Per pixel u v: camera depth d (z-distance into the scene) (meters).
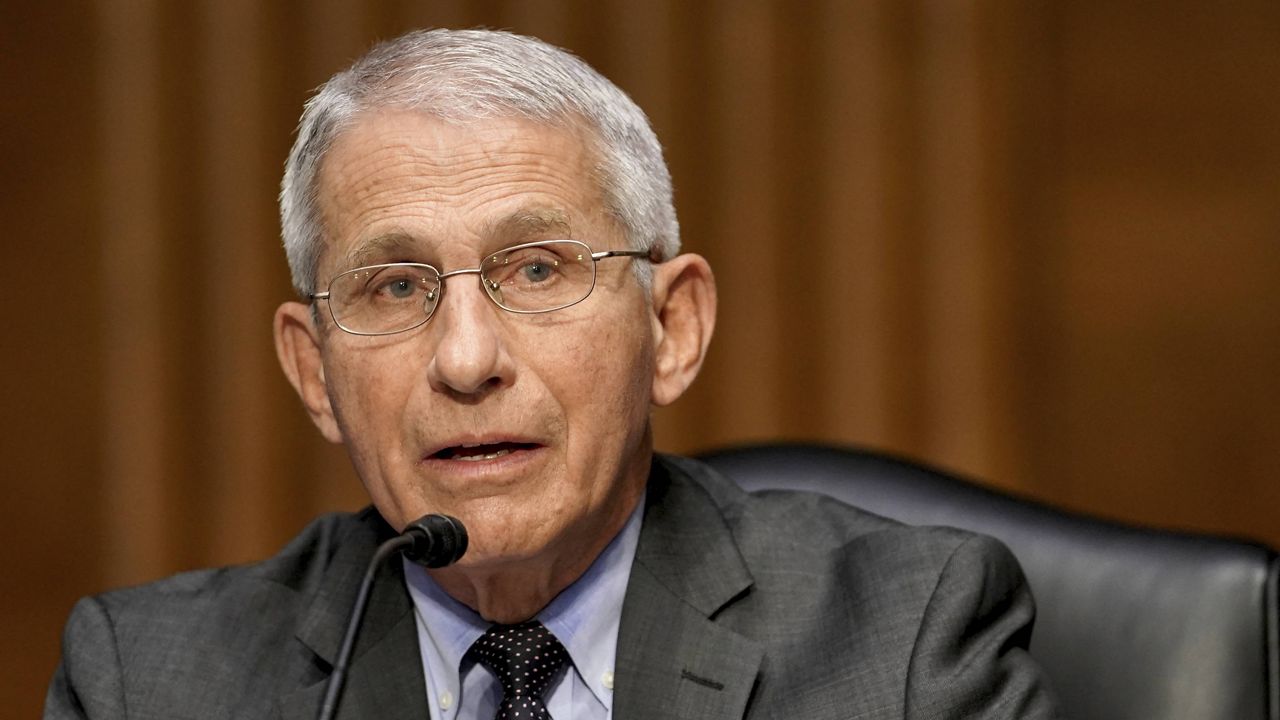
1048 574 5.74
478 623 5.08
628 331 4.78
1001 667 4.93
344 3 11.55
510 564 4.66
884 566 5.14
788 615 5.09
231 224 11.66
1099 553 5.71
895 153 11.70
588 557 5.02
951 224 11.69
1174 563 5.56
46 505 11.78
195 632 5.34
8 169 11.82
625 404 4.77
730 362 11.66
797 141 11.70
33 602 11.77
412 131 4.68
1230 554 5.50
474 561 4.59
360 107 4.80
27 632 11.77
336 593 5.34
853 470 6.31
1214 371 11.77
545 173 4.67
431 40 4.86
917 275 11.70
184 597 5.54
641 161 4.97
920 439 11.69
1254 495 11.72
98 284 11.76
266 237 11.67
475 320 4.54
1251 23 11.74
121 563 11.67
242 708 5.08
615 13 11.57
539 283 4.66
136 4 11.73
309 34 11.59
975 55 11.70
